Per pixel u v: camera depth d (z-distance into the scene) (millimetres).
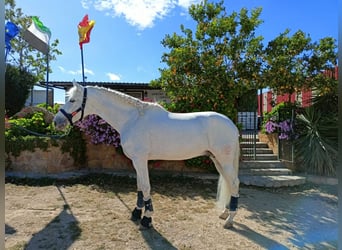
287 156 7207
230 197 3662
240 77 7195
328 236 3426
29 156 6246
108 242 3070
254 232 3500
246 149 7777
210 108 6773
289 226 3762
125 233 3322
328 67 8227
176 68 7117
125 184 5762
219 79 6750
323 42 8172
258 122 11094
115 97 3623
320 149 6691
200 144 3572
